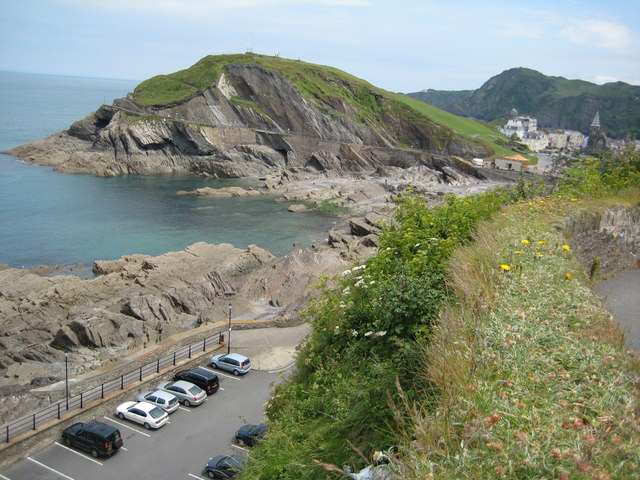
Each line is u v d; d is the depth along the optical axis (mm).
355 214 87438
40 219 76438
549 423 5387
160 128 125562
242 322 34844
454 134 141875
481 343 6922
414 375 7801
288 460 9117
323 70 156750
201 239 70438
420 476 4922
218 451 22062
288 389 13078
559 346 7160
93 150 125500
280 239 71812
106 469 20734
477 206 15695
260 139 133875
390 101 151375
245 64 146375
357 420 8258
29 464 20906
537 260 10992
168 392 26000
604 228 17062
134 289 46688
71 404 24266
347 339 12188
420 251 11547
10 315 40875
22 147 128750
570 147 197250
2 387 28125
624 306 11977
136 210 84562
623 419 5289
